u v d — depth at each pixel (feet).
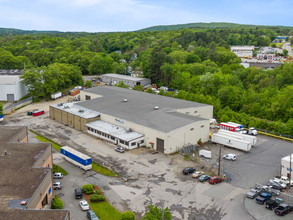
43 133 273.33
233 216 148.05
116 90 380.17
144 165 205.98
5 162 162.71
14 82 409.69
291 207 152.25
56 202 149.89
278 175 195.62
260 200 159.53
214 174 194.08
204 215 148.25
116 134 246.68
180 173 195.00
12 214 117.39
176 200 161.79
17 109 366.22
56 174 185.16
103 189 172.76
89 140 256.11
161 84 526.98
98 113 287.69
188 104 312.29
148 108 290.76
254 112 355.36
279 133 280.51
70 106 315.37
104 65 637.30
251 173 197.88
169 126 235.81
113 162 210.38
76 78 522.06
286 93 350.23
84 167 195.83
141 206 155.43
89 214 142.00
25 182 142.00
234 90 387.55
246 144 233.55
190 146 233.76
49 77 417.69
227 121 311.68
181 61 626.23
